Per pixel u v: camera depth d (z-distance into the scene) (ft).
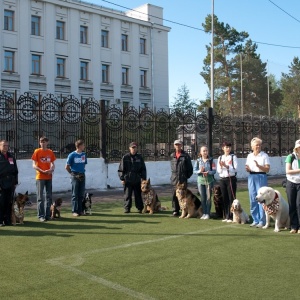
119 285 17.07
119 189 53.36
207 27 172.04
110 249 23.06
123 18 151.33
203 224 30.71
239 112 169.89
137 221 32.04
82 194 35.04
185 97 157.17
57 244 24.30
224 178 31.81
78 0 139.85
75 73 139.23
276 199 27.55
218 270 19.02
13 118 46.03
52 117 48.73
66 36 138.00
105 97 146.82
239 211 30.78
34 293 16.20
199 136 61.52
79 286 16.98
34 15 130.52
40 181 32.27
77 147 34.91
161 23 163.84
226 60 171.83
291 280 17.56
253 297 15.64
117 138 54.34
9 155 30.37
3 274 18.60
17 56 126.00
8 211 30.27
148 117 57.11
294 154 26.71
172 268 19.38
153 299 15.51
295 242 24.59
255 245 23.90
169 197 47.39
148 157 57.41
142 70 159.63
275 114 185.98
